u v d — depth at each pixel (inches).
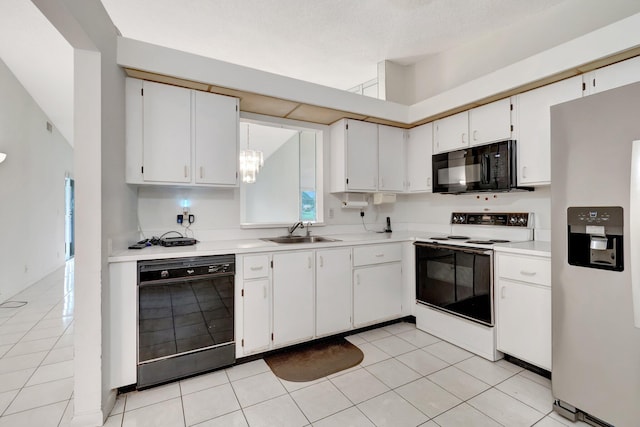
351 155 121.7
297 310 97.0
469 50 118.1
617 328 57.6
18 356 92.7
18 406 69.4
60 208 228.4
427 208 140.4
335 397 73.0
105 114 67.7
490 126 101.7
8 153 150.4
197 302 81.2
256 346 90.1
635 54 71.2
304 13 98.3
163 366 77.2
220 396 73.5
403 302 120.3
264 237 117.2
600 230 59.6
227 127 96.1
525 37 102.5
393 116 122.7
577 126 63.4
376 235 128.7
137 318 74.0
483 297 92.2
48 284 179.2
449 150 115.9
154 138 85.8
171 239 92.7
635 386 55.4
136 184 86.4
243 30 107.7
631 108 55.6
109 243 69.9
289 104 105.1
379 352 96.1
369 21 103.2
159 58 80.4
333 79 150.6
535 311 80.4
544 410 67.7
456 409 68.2
